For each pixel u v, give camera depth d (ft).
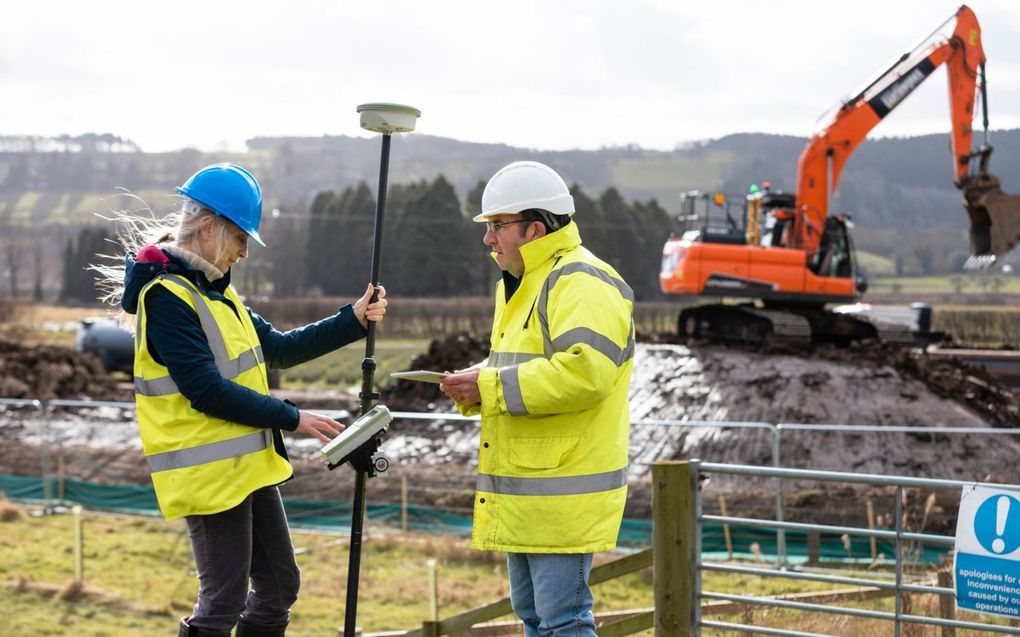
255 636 14.99
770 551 45.93
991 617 23.62
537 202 14.39
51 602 36.29
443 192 283.79
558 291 14.12
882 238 485.97
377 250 15.56
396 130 15.40
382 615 36.35
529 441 14.20
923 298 376.27
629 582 39.99
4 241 478.18
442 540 46.98
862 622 24.17
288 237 318.04
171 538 47.75
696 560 17.44
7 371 97.14
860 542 45.85
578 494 14.12
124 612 35.73
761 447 60.23
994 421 66.80
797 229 84.17
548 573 14.29
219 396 13.48
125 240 15.14
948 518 48.19
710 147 609.42
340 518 51.39
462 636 23.84
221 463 13.75
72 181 643.86
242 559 14.08
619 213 291.38
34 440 72.54
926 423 65.31
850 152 83.61
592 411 14.26
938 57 78.95
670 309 233.14
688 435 62.54
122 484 60.39
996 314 211.61
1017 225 73.87
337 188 612.70
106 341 112.68
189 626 13.94
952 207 517.96
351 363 160.86
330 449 13.98
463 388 13.98
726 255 82.07
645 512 53.16
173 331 13.53
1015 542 15.62
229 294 14.55
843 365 73.31
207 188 14.03
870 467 57.41
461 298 270.46
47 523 51.47
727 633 22.22
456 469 60.44
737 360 76.07
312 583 40.22
